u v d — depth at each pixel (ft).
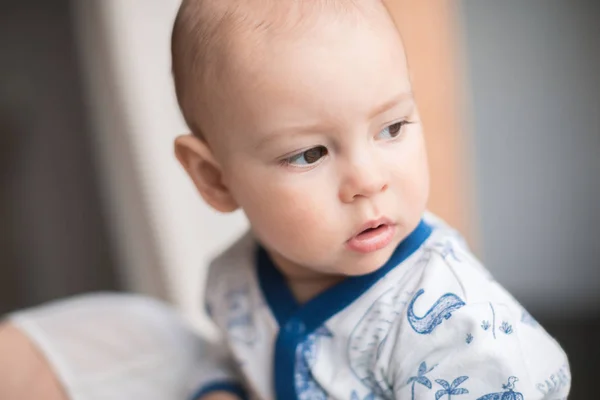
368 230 1.95
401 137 1.97
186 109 2.16
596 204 4.98
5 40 4.76
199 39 2.01
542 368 1.93
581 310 4.99
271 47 1.87
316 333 2.22
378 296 2.09
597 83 4.87
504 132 5.04
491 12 4.94
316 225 1.93
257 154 1.95
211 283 2.66
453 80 3.42
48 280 5.33
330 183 1.91
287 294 2.35
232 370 2.69
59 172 4.99
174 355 2.99
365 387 2.17
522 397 1.83
